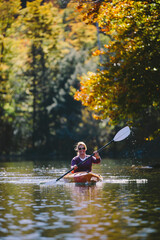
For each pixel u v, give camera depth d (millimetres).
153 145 49156
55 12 70812
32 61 70312
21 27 70750
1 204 10742
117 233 7461
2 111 65875
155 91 16438
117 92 16734
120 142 54812
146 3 18312
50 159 45344
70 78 68750
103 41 57938
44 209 9906
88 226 8023
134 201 10867
